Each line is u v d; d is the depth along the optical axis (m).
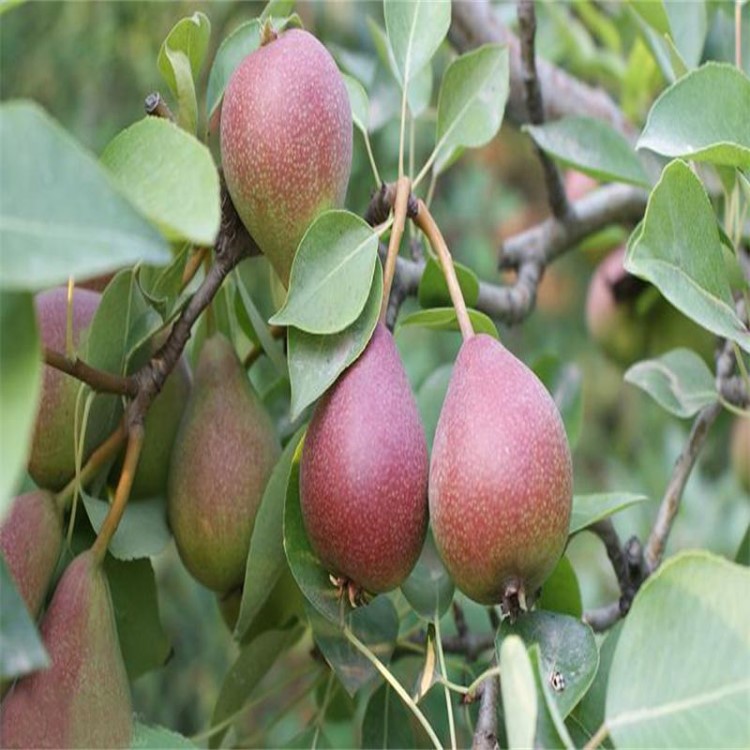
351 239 0.70
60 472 0.75
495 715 0.68
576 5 1.23
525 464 0.65
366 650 0.70
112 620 0.70
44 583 0.70
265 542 0.73
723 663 0.62
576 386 1.00
